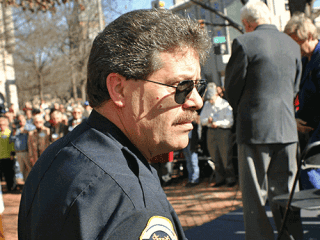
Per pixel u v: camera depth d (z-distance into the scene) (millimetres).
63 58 21016
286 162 2518
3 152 7918
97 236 614
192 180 6715
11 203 6227
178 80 781
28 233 805
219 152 6328
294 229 2553
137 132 805
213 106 6289
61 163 750
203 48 822
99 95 814
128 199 642
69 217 646
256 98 2475
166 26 772
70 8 15898
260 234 2490
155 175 859
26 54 20297
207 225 3881
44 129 7754
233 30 21344
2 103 10008
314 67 2520
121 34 776
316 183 2451
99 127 799
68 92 27031
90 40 17688
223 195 5602
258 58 2449
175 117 808
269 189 2590
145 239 614
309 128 2695
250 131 2482
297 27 2590
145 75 769
